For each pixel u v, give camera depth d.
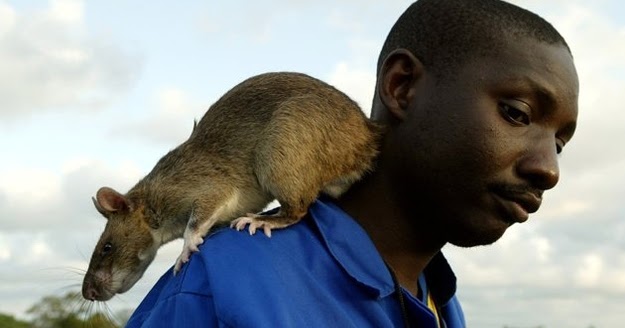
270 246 0.90
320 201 1.00
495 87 0.90
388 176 0.96
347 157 1.00
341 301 0.89
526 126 0.90
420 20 0.97
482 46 0.91
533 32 0.92
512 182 0.89
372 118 1.03
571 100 0.91
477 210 0.90
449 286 1.05
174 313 0.87
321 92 1.11
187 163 1.37
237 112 1.22
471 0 0.95
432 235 0.95
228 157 1.23
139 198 1.49
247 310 0.83
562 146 0.94
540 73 0.90
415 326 0.93
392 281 0.92
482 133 0.89
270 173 1.12
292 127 1.10
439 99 0.91
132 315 0.97
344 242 0.92
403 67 0.96
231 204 1.23
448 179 0.90
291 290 0.86
